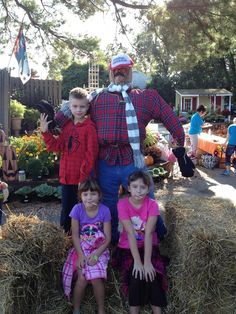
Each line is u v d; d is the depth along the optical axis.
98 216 3.68
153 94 3.89
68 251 3.73
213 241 3.28
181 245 3.44
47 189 7.55
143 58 14.93
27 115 15.12
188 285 3.39
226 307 3.32
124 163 3.87
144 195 3.59
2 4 16.58
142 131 3.89
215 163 11.90
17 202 7.52
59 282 3.66
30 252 3.40
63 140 4.01
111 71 3.98
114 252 3.80
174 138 3.96
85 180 3.65
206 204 4.10
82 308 3.58
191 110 38.50
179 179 10.04
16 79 17.30
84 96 3.80
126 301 3.58
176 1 12.43
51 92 17.83
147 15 13.01
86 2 15.07
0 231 3.63
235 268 3.27
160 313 3.37
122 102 3.79
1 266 3.17
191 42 13.26
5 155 7.85
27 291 3.39
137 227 3.63
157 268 3.49
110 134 3.80
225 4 12.41
